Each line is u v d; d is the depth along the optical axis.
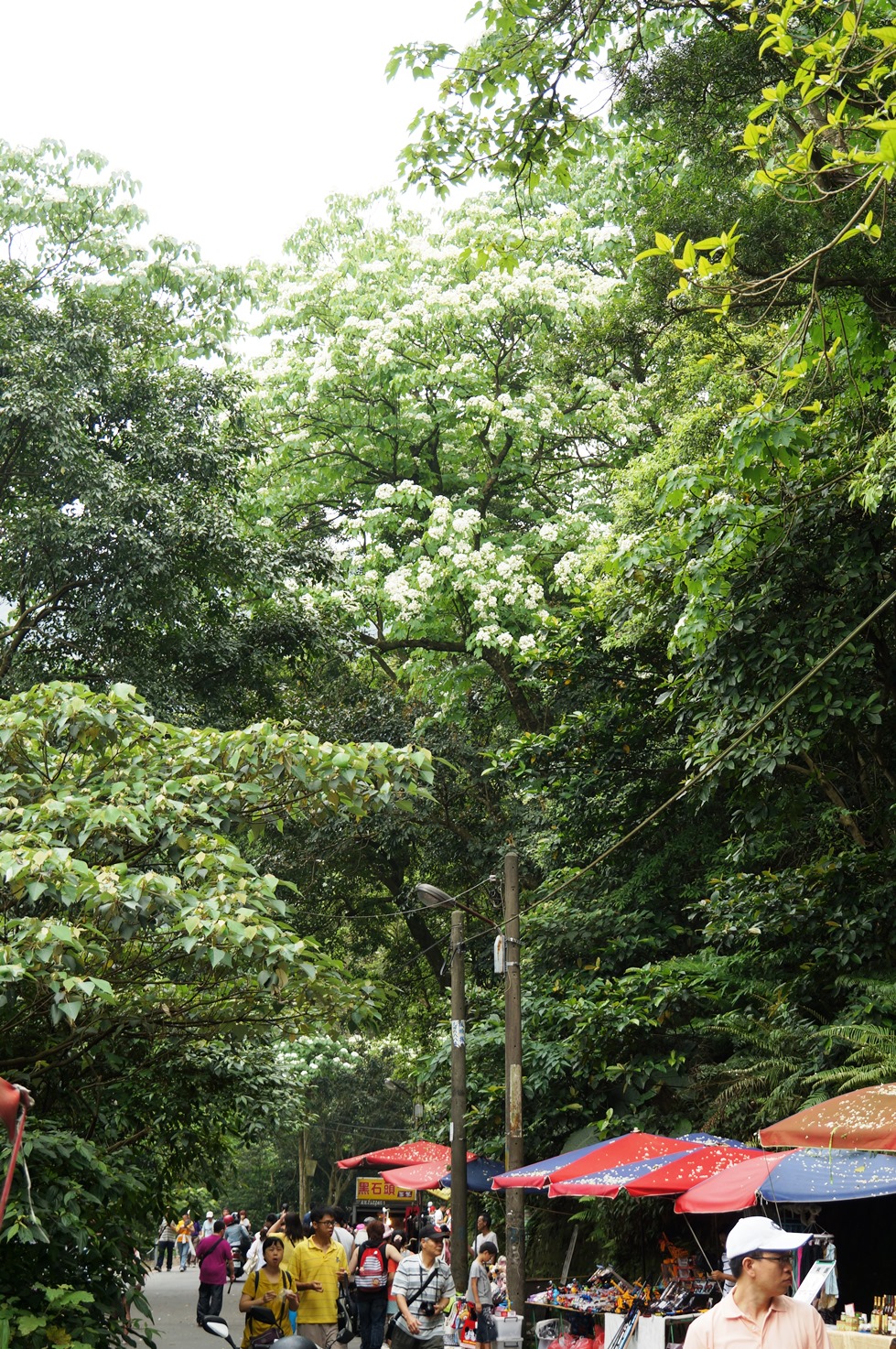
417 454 29.73
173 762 9.23
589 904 19.45
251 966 8.52
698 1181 11.62
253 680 22.69
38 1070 9.03
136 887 7.75
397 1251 14.92
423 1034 30.98
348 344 28.27
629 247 19.86
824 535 13.80
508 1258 15.03
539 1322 15.07
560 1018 17.83
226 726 21.44
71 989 7.61
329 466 29.80
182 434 21.06
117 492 18.94
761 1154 11.90
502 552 25.92
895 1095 9.59
